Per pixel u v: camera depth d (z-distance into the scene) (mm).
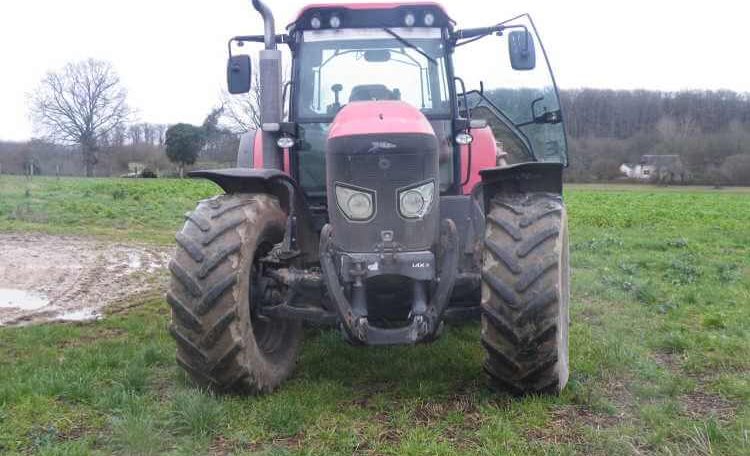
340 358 5102
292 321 4875
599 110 63375
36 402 4180
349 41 5391
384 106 4449
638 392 4422
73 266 10164
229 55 5660
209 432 3787
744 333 5879
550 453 3490
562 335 4266
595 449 3586
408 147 4055
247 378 4125
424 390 4344
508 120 6379
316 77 5410
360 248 4105
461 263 4652
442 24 5367
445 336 5672
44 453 3480
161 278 9195
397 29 5375
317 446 3617
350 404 4219
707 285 8328
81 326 6414
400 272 4074
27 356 5297
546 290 3871
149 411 4047
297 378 4711
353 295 4164
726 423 3922
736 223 20297
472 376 4668
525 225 4023
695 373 4934
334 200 4172
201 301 3992
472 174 5699
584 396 4234
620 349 5258
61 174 68312
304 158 5402
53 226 15406
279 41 5543
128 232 14797
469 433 3768
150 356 5133
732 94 67375
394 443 3660
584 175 62281
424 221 4109
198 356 4066
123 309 7219
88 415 4047
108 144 69750
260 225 4273
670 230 17531
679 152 60938
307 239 4957
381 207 4070
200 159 61375
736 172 59031
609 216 21547
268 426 3852
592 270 9719
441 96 5344
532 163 4164
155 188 32188
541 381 4102
